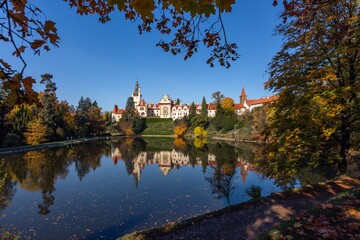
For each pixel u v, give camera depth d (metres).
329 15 9.03
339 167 12.12
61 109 57.41
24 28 1.77
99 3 3.48
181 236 8.12
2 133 37.47
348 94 8.90
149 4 1.53
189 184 19.09
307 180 16.81
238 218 9.23
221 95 95.00
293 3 3.46
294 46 10.94
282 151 11.52
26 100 1.68
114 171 24.47
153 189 17.72
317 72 10.05
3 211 13.06
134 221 12.07
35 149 39.59
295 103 10.83
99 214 12.90
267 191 16.31
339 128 11.34
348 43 9.62
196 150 41.91
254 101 100.69
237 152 36.50
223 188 14.12
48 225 11.42
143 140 69.00
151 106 122.06
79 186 18.44
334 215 5.73
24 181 19.77
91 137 74.62
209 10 1.81
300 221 5.74
